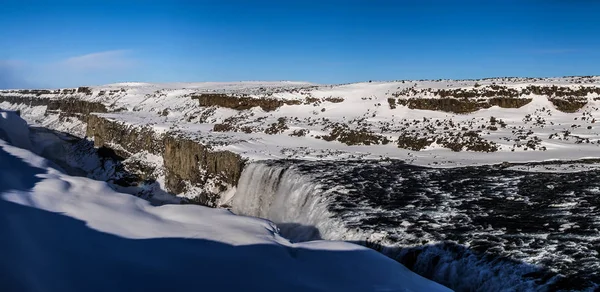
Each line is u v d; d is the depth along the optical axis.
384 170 27.45
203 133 48.00
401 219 17.44
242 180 31.92
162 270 9.04
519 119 43.06
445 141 36.66
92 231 10.89
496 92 48.75
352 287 9.07
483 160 30.38
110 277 8.59
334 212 18.86
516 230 15.38
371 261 10.55
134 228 11.41
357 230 16.58
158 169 47.91
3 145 21.56
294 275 9.32
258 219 13.05
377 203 19.86
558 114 43.81
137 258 9.55
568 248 13.42
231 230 11.71
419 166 29.02
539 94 47.28
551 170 25.06
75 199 13.41
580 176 22.91
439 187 22.50
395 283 9.49
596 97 45.00
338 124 47.06
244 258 9.88
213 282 8.64
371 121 47.66
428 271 14.40
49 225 10.92
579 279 11.41
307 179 24.80
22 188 13.86
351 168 28.16
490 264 13.11
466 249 14.08
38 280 8.12
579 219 16.03
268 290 8.51
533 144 32.72
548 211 17.31
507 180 23.23
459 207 18.73
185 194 40.03
